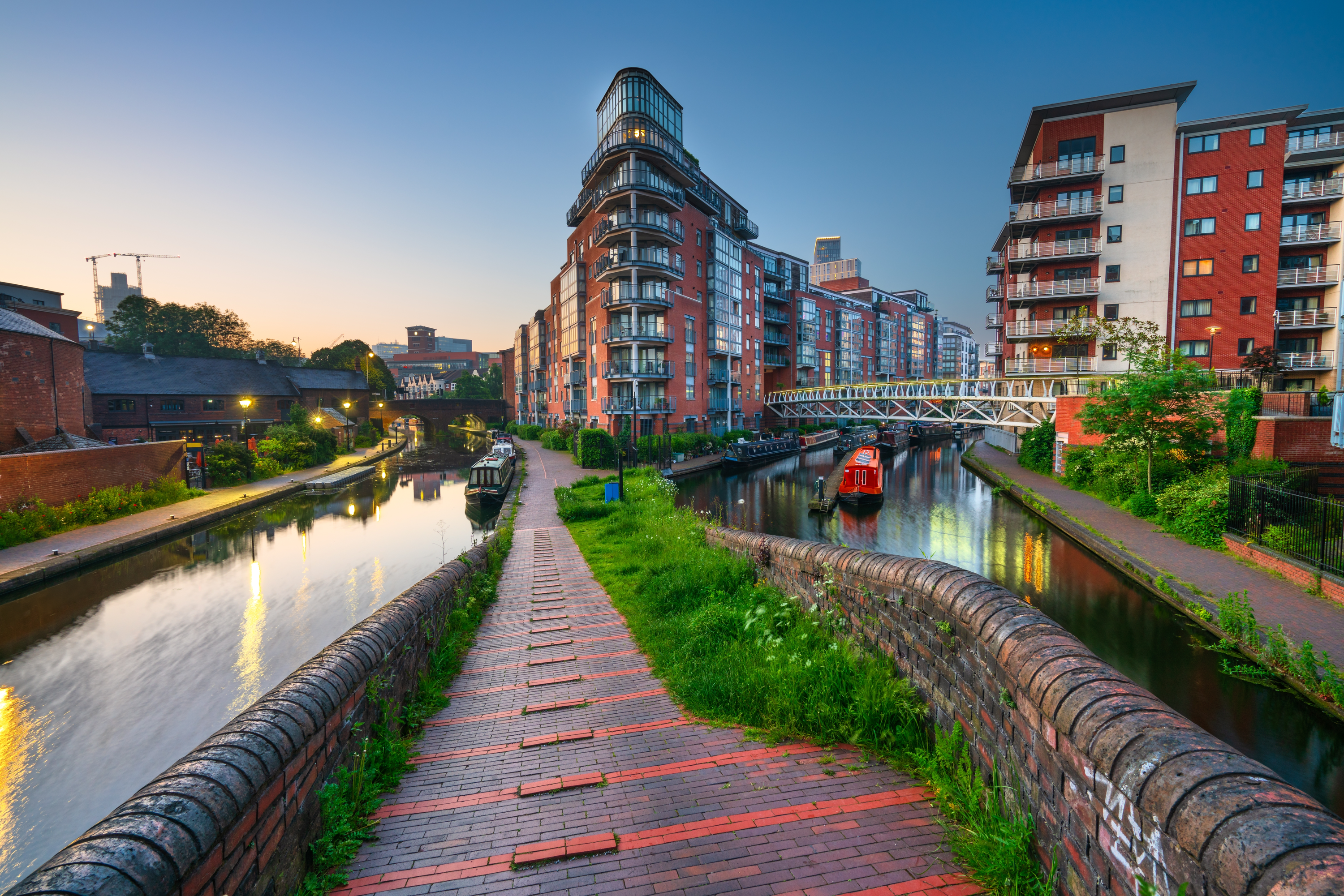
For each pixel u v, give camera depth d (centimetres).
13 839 625
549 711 515
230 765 231
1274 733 698
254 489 2867
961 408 5038
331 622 1231
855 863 281
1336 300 3031
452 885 282
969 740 331
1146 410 1792
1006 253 3694
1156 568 1216
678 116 4416
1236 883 139
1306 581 1037
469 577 910
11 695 920
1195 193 3177
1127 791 187
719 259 4772
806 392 5400
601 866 291
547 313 6550
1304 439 1609
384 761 396
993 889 256
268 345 8031
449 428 10150
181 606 1327
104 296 19925
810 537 1959
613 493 2103
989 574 1393
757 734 431
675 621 722
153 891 173
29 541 1664
